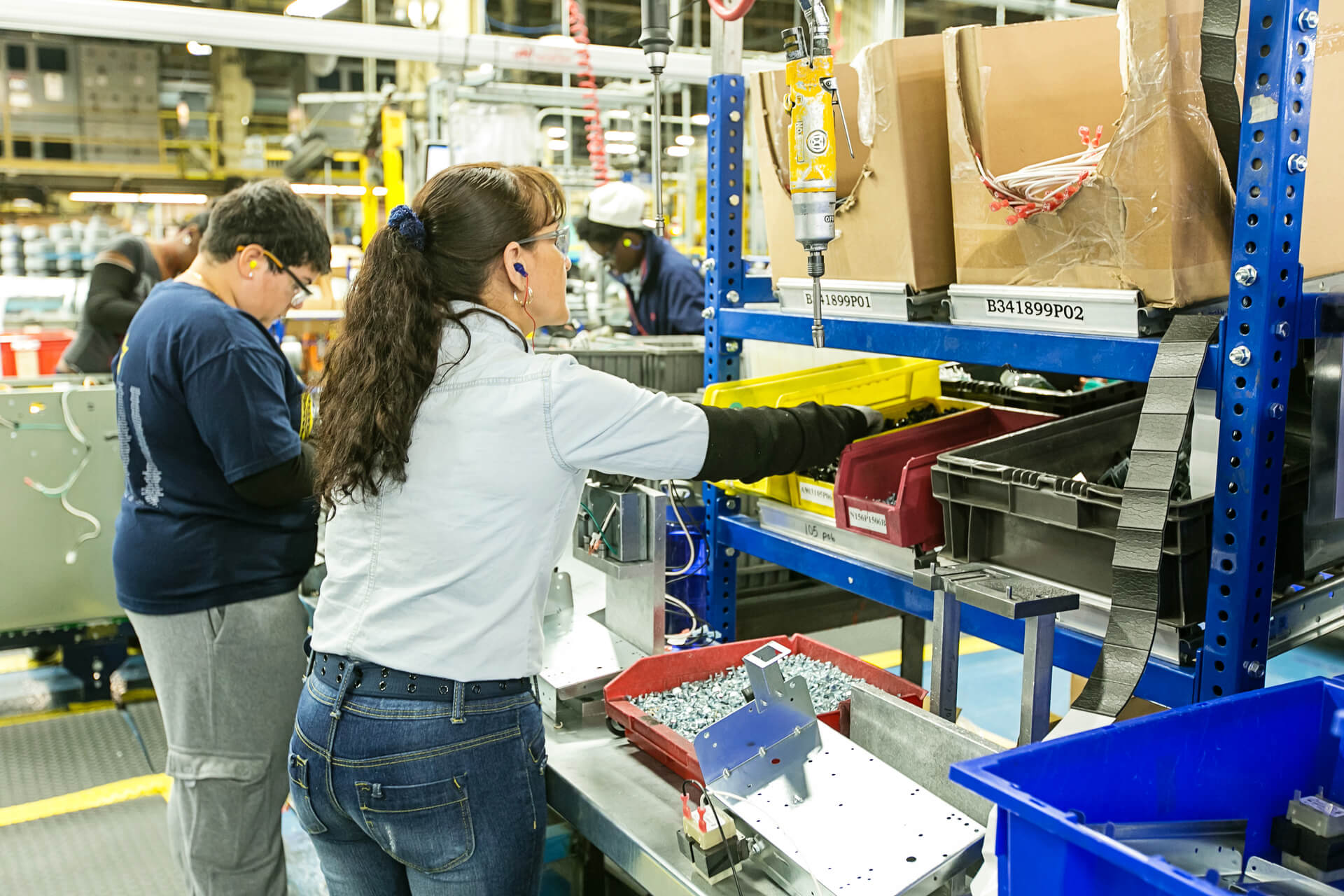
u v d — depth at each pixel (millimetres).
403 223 1243
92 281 4156
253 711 1848
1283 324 1092
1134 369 1195
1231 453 1126
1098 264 1241
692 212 6730
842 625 2389
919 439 1727
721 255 1954
